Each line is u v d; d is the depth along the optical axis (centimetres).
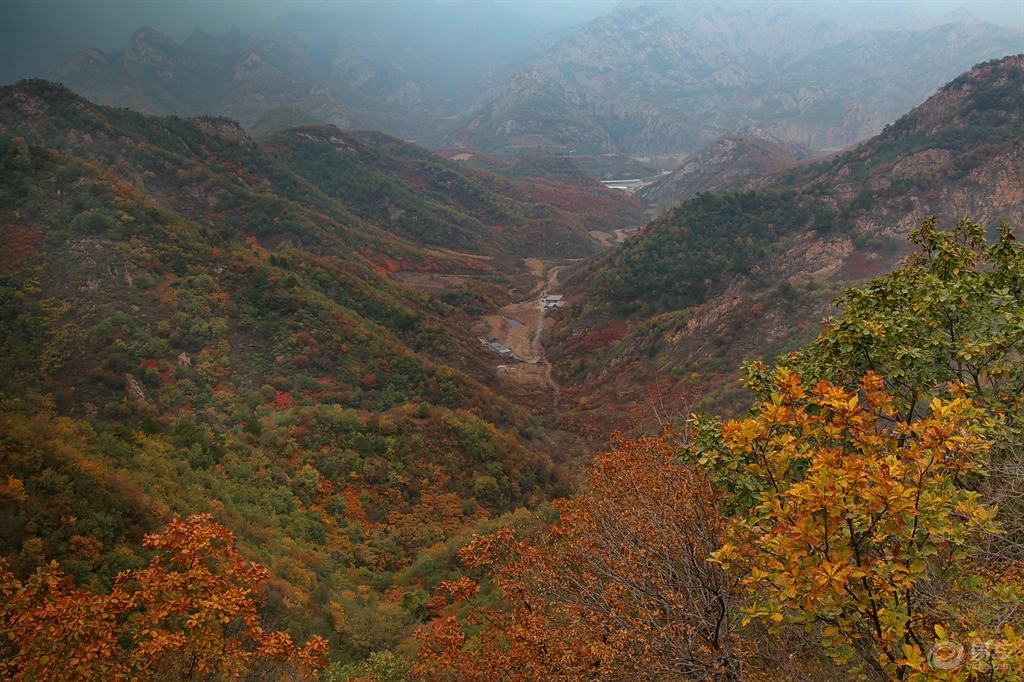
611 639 763
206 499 2662
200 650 852
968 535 586
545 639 861
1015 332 824
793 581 520
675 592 789
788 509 555
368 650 2050
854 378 937
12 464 1980
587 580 892
